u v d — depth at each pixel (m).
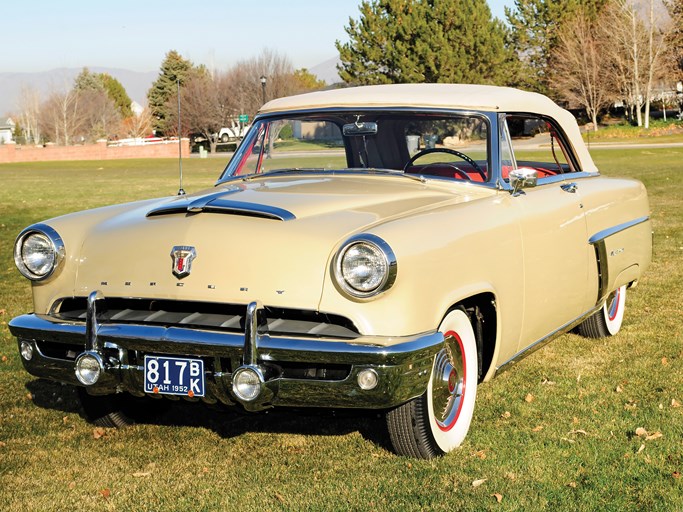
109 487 3.65
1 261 10.38
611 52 57.28
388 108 4.65
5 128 116.19
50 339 3.78
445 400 3.89
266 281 3.52
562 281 4.76
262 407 3.47
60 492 3.60
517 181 4.32
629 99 58.81
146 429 4.39
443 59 51.53
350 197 4.01
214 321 3.58
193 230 3.73
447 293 3.64
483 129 4.48
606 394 4.80
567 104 60.94
